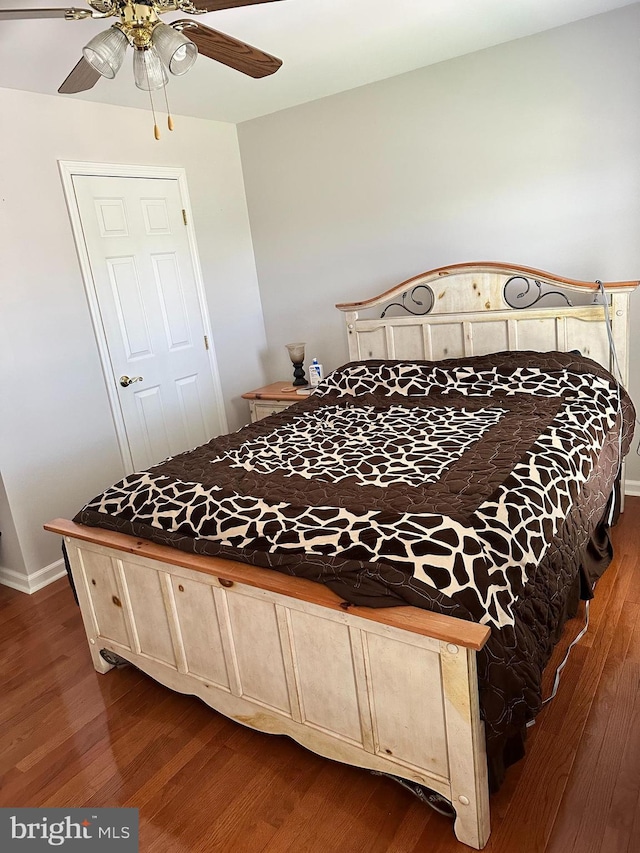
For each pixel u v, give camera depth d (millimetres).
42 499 3152
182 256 3830
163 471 2357
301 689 1756
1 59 2475
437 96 3342
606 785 1638
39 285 3072
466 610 1451
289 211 4059
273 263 4246
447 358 3354
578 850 1475
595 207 3070
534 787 1657
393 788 1731
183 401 3920
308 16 2396
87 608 2303
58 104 3096
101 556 2150
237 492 2057
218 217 4047
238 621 1826
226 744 1965
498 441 2305
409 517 1699
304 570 1641
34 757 1984
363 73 3301
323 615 1608
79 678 2381
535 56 3033
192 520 1952
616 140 2947
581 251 3160
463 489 1888
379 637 1519
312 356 4281
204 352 4027
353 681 1623
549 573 1730
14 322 2979
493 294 3215
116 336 3469
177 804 1746
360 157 3680
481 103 3232
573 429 2395
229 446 2627
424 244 3609
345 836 1593
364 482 2064
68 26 2174
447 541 1575
